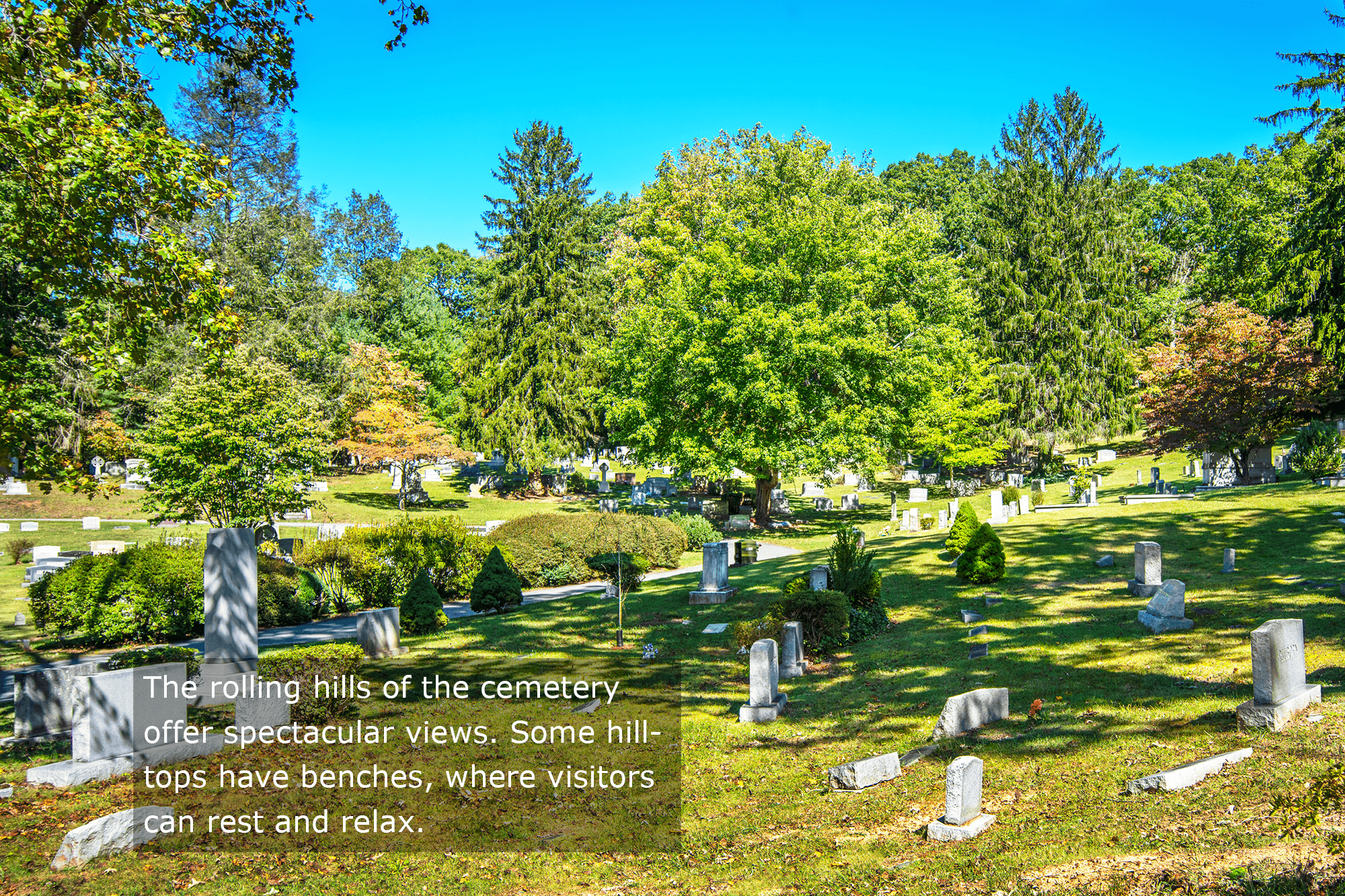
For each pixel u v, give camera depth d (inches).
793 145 1846.7
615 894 296.7
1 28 486.9
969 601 730.2
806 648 646.5
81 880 307.3
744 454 1434.5
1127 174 2908.5
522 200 2325.3
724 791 401.7
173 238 557.6
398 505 2129.7
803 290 1536.7
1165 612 574.9
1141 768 358.6
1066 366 2108.8
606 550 1167.0
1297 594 612.1
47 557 1302.9
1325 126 660.1
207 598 579.8
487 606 927.0
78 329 576.1
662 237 2130.9
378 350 2236.7
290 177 2554.1
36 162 501.0
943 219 2810.0
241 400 1243.8
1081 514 1087.0
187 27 553.6
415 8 512.1
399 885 304.2
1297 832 258.7
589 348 2223.2
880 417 1563.7
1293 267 782.5
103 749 425.4
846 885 287.4
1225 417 1225.4
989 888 265.3
